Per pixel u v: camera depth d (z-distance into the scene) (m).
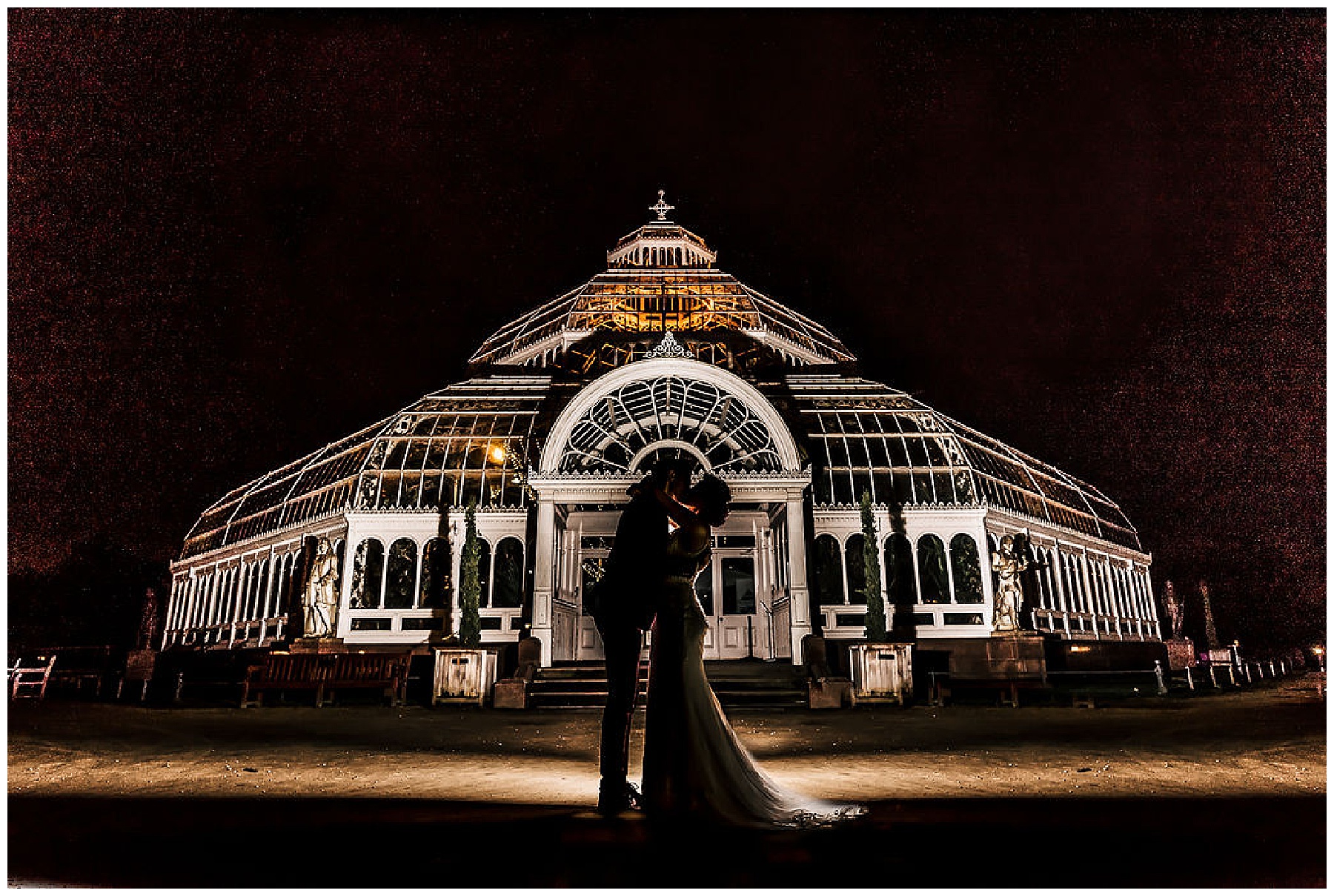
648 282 37.62
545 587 21.16
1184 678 24.30
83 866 3.73
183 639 29.00
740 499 22.08
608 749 4.80
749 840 4.09
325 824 4.66
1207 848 4.04
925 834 4.29
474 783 6.79
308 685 17.98
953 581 23.16
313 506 25.86
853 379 29.17
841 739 10.85
